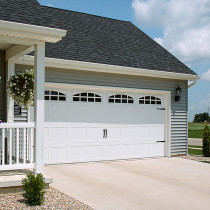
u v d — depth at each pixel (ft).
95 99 34.22
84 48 35.40
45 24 20.84
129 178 26.20
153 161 35.40
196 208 18.57
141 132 37.40
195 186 23.95
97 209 17.98
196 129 155.02
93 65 32.76
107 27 44.60
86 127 33.53
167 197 20.77
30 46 22.52
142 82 37.27
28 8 21.50
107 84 34.68
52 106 31.65
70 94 32.71
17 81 23.91
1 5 20.63
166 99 39.47
